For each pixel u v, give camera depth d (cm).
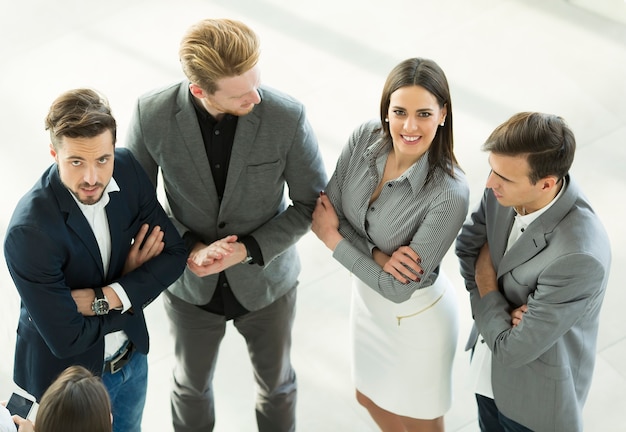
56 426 211
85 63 533
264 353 336
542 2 548
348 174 289
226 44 246
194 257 289
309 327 404
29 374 277
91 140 229
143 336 284
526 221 262
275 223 297
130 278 267
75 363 273
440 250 276
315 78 514
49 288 248
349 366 388
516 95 495
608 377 377
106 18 563
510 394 287
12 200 452
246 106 259
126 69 528
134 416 314
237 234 299
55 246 245
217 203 289
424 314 298
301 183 291
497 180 253
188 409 345
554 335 261
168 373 388
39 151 479
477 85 503
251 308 316
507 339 269
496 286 281
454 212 271
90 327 261
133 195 261
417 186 273
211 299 315
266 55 529
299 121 275
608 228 426
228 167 280
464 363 387
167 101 273
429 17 548
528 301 265
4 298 406
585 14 539
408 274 278
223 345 398
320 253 432
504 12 545
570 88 495
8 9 570
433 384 315
